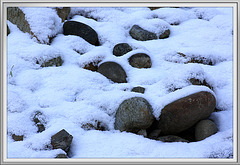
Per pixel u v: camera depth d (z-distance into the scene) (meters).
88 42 5.75
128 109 3.82
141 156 3.24
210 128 3.76
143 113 3.72
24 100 4.18
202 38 5.96
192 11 7.06
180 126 3.82
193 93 3.86
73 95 4.39
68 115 3.92
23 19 5.55
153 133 3.85
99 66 4.99
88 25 5.95
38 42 5.30
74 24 5.82
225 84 4.79
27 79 4.51
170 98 3.90
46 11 5.70
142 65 5.13
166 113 3.82
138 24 6.32
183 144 3.44
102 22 6.33
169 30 6.21
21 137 3.70
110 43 5.80
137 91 4.45
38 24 5.43
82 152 3.34
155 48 5.70
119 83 4.78
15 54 4.89
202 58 5.34
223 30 6.18
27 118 3.92
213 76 4.91
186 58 5.31
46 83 4.51
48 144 3.42
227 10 7.18
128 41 5.95
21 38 5.30
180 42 5.87
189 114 3.75
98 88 4.55
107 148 3.37
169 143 3.48
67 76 4.67
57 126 3.69
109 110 4.08
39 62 4.89
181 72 4.43
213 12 6.94
